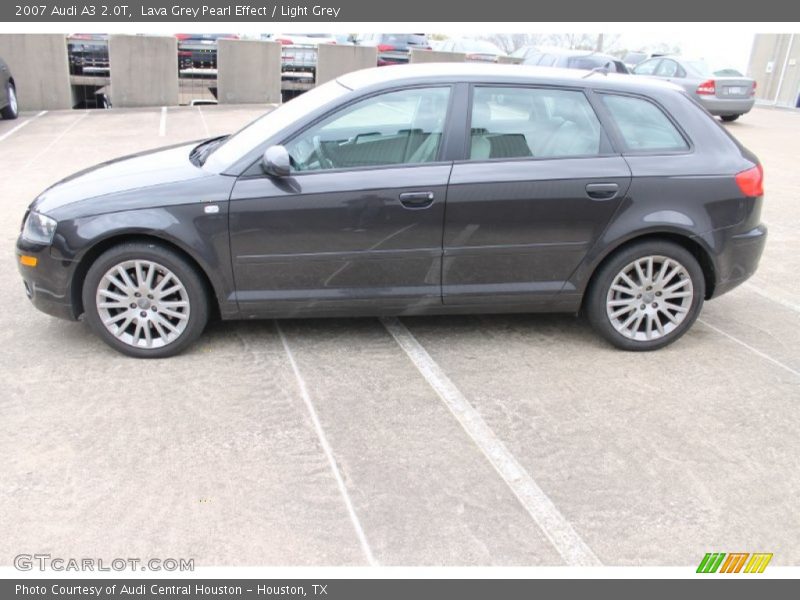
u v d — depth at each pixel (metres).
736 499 3.07
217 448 3.31
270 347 4.32
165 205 3.92
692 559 2.75
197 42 17.17
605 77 4.37
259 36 19.61
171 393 3.76
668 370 4.18
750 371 4.18
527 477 3.17
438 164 4.05
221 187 3.96
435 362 4.20
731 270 4.35
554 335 4.61
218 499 2.97
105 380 3.88
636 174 4.12
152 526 2.82
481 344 4.45
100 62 15.96
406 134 4.08
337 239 4.03
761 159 11.62
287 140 4.04
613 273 4.25
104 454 3.24
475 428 3.53
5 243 6.09
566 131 4.18
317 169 4.02
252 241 3.99
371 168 4.03
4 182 8.61
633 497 3.07
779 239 6.92
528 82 4.20
